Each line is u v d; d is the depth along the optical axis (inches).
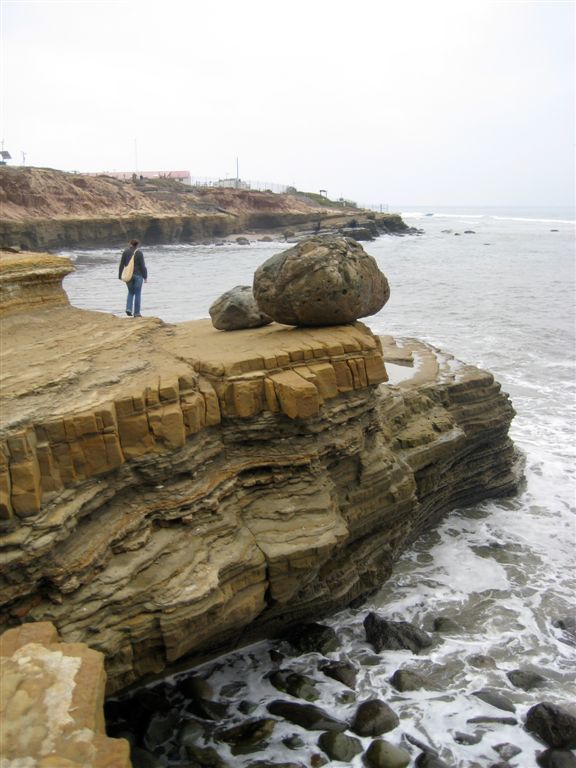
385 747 286.7
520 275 1971.0
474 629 382.6
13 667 217.2
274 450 356.2
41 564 269.4
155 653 301.0
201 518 325.4
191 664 348.5
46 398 303.4
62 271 497.4
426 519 490.0
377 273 424.5
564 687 334.3
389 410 447.5
